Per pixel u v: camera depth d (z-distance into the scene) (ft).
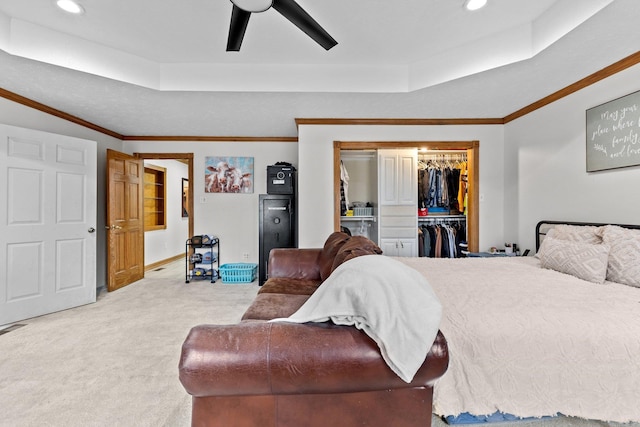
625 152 7.61
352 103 10.89
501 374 4.24
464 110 11.76
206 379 2.92
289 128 14.46
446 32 7.81
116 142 15.25
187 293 13.26
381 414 3.26
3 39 7.13
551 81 8.98
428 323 3.13
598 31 6.45
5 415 5.25
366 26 7.49
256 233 16.40
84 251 11.57
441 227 15.14
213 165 16.25
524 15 7.16
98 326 9.33
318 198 12.88
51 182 10.62
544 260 8.08
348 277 3.51
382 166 14.20
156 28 7.57
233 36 6.17
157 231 20.70
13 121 10.05
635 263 6.27
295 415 3.19
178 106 11.12
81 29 7.67
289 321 3.34
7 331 8.90
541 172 10.68
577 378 4.22
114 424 5.05
